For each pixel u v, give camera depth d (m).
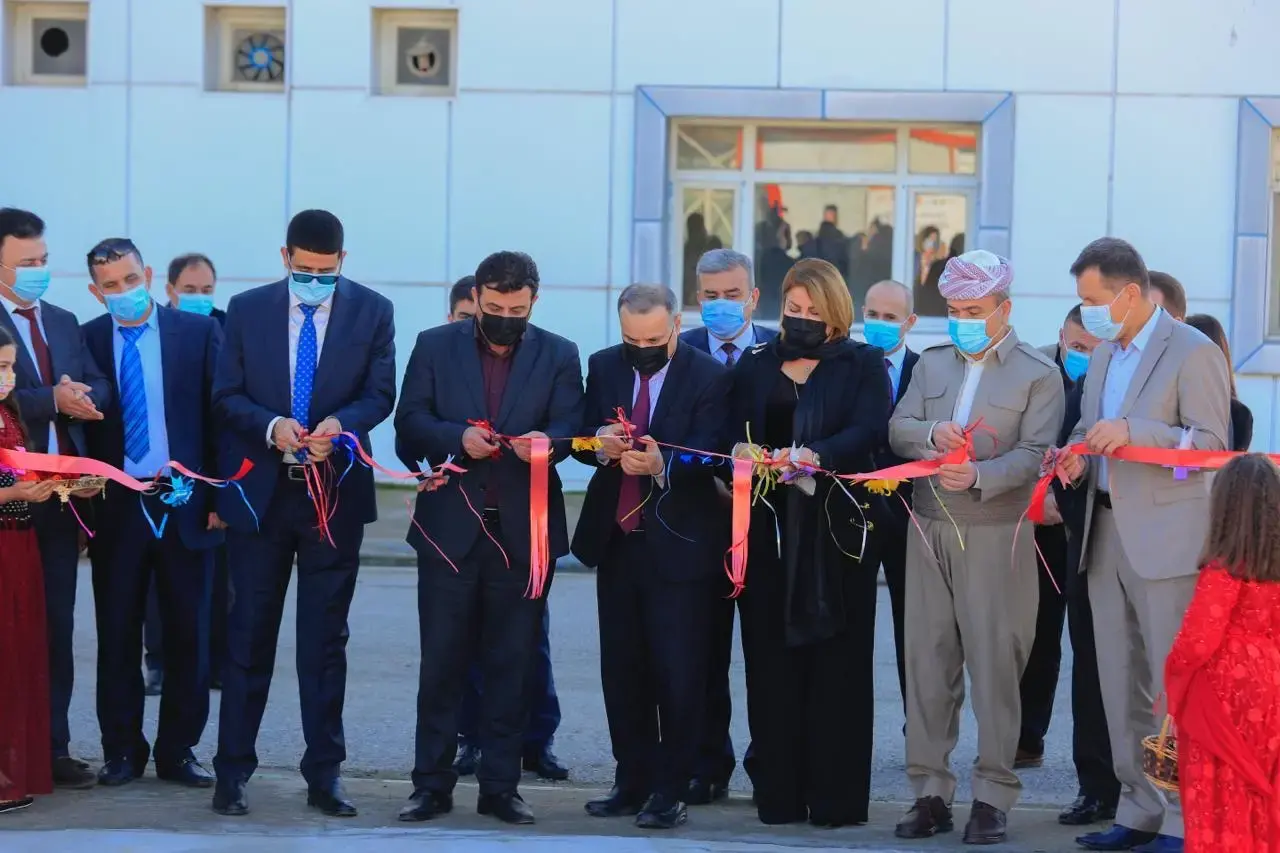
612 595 5.76
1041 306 13.51
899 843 5.49
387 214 13.75
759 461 5.43
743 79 13.49
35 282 5.86
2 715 5.58
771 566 5.64
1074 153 13.38
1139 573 5.31
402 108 13.66
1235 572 4.54
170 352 6.12
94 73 13.71
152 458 6.05
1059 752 7.16
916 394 5.76
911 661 5.68
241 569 5.68
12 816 5.55
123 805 5.75
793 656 5.70
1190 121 13.25
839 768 5.69
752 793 6.39
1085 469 5.50
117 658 6.07
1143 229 13.38
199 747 6.79
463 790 6.27
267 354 5.74
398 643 9.03
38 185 13.83
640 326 5.56
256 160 13.73
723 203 13.90
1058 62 13.30
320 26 13.61
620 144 13.60
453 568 5.59
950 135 13.67
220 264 13.82
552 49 13.55
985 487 5.38
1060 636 6.80
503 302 5.53
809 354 5.64
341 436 5.55
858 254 13.86
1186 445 5.23
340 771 6.51
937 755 5.64
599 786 6.40
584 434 5.71
